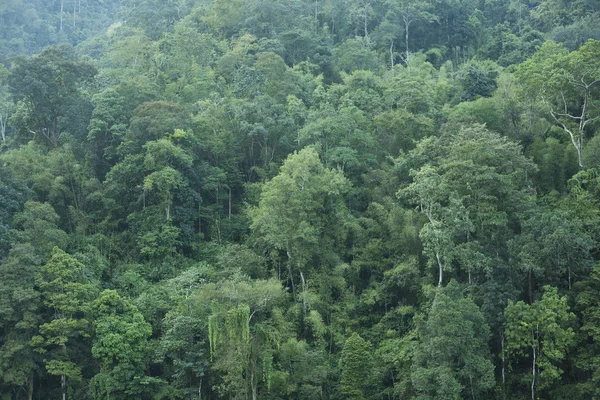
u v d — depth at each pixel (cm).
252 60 9938
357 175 7862
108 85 9244
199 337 6216
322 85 9925
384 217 7138
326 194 7119
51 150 8325
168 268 7119
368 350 6084
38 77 8344
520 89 7612
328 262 6938
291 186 6800
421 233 6200
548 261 5959
